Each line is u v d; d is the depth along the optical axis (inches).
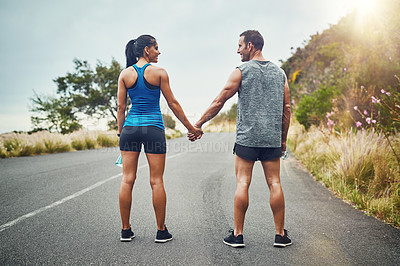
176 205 168.4
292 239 119.6
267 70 118.3
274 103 117.0
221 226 135.4
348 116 298.2
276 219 115.4
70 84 1264.8
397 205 149.9
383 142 210.4
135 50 125.6
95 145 583.2
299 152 362.6
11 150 429.1
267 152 118.0
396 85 258.7
